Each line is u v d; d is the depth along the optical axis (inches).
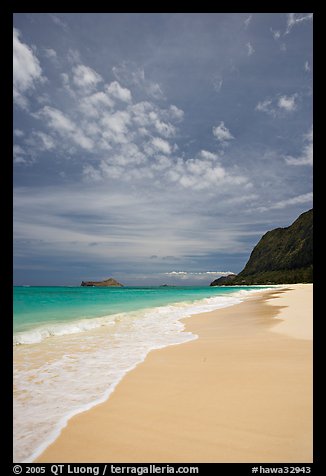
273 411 171.0
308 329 424.8
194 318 659.4
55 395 207.9
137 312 816.3
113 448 142.5
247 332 427.8
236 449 137.9
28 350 352.5
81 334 470.3
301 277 4712.1
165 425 161.2
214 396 194.9
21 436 153.6
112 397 200.7
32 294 1681.8
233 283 6801.2
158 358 296.2
